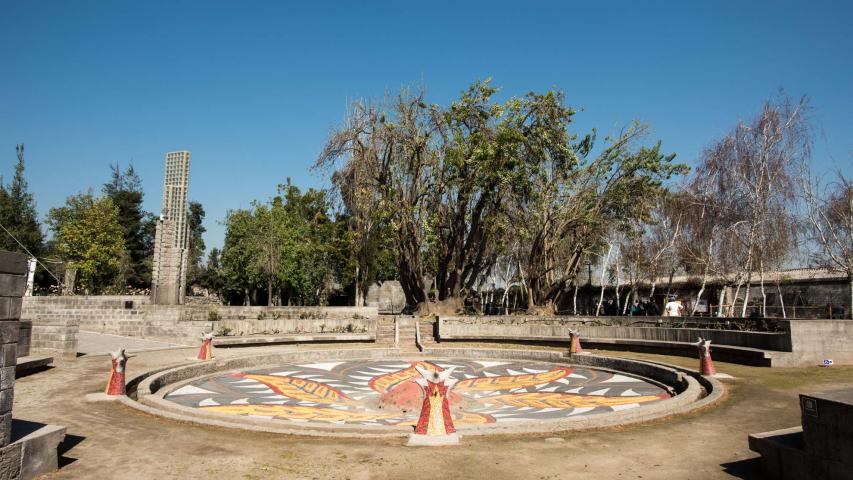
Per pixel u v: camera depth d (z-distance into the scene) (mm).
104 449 7934
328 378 18109
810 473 5832
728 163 28219
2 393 6129
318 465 7270
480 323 27547
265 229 44406
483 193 31125
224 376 17781
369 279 39031
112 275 49688
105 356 19000
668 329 21719
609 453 7844
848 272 25625
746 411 10766
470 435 8875
